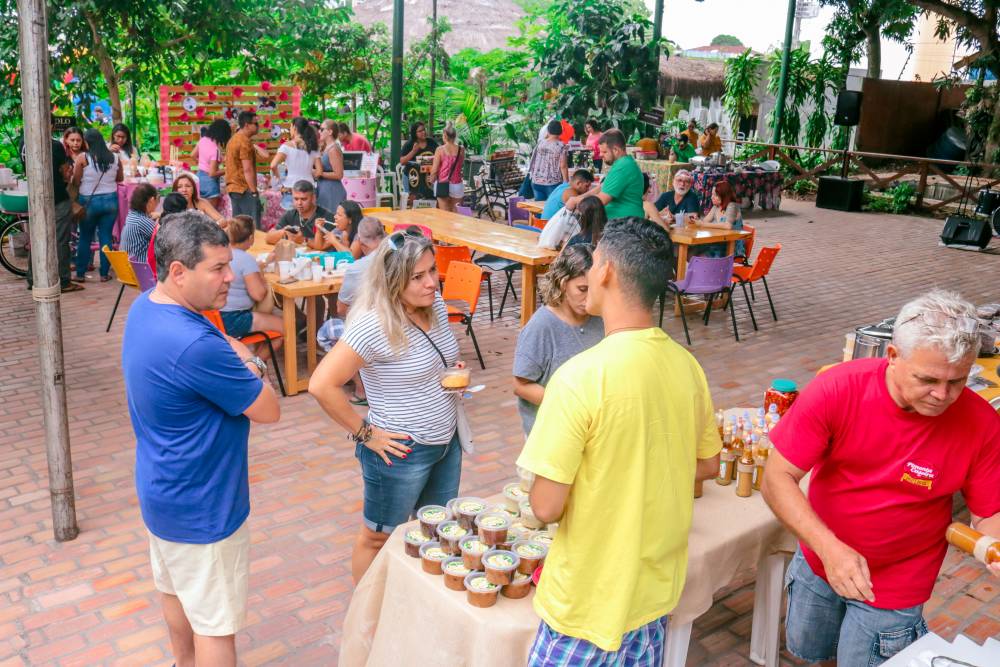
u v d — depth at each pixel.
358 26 15.31
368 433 2.93
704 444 2.15
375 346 2.84
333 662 3.23
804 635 2.58
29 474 4.74
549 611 2.01
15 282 8.75
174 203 6.44
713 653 3.28
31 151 3.54
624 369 1.85
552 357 3.11
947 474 2.17
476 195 13.27
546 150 10.75
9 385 6.06
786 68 18.73
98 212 8.60
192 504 2.48
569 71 15.43
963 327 1.90
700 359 7.04
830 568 2.15
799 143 22.66
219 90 12.23
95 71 12.15
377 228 5.78
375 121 16.95
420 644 2.47
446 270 7.23
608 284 1.93
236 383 2.44
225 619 2.58
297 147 9.64
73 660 3.22
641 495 1.89
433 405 3.00
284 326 5.84
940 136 20.16
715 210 8.66
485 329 7.65
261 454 5.04
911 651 2.00
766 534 2.80
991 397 3.72
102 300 8.16
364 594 2.68
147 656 3.25
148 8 11.97
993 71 18.02
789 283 10.08
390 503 3.07
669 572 2.04
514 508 2.72
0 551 3.95
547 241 7.23
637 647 2.04
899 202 16.45
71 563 3.87
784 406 3.24
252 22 12.90
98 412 5.60
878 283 10.23
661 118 15.98
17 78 12.02
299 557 3.96
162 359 2.35
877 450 2.19
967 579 3.89
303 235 7.36
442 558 2.45
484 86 18.94
